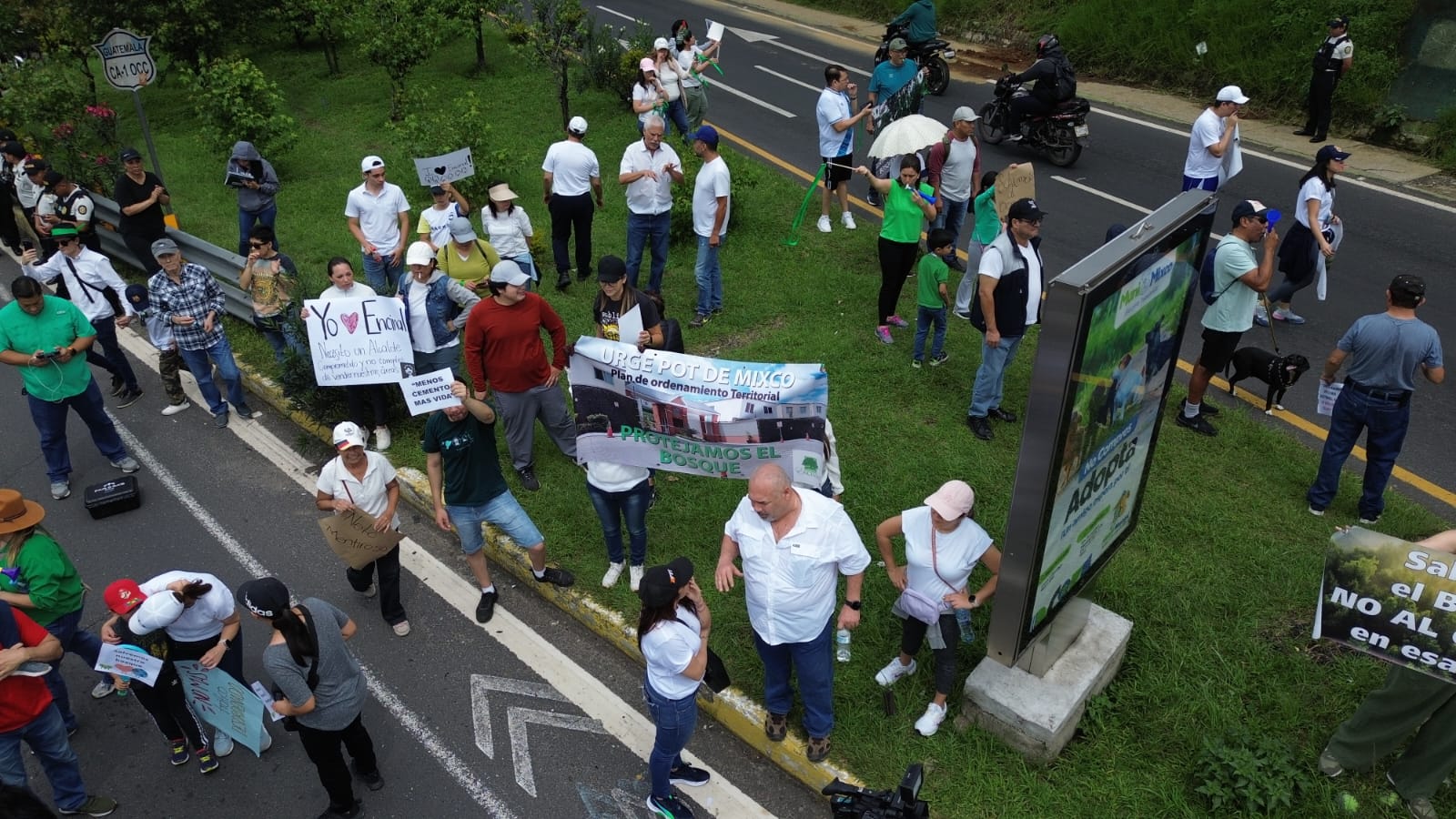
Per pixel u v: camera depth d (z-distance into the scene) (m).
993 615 5.10
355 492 6.11
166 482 8.50
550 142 15.90
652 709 4.93
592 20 18.44
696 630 4.78
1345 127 16.50
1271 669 5.92
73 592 5.79
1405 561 4.52
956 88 19.59
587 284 11.12
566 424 7.89
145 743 6.00
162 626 5.07
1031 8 22.86
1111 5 20.75
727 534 5.24
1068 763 5.40
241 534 7.80
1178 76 19.28
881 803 4.50
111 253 12.81
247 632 6.83
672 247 11.92
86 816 5.47
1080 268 4.23
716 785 5.54
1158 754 5.45
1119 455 5.30
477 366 7.29
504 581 7.21
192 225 13.41
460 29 19.52
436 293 8.18
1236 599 6.49
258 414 9.51
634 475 6.43
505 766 5.70
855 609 5.27
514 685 6.27
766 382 6.13
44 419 8.00
